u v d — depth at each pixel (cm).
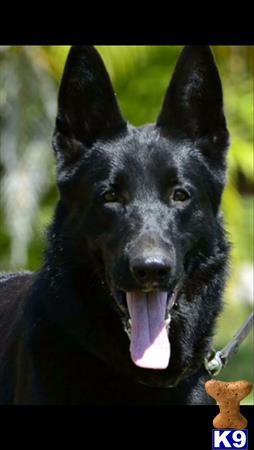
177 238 902
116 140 960
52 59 2230
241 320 2561
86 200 929
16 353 991
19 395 952
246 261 2444
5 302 1101
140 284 849
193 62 976
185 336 934
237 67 2503
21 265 2291
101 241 911
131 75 2405
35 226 2300
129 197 912
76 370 919
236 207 2373
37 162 2266
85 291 918
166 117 976
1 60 2250
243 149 2378
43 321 928
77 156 970
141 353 866
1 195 2309
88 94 974
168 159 928
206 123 974
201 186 940
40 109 2267
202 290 941
